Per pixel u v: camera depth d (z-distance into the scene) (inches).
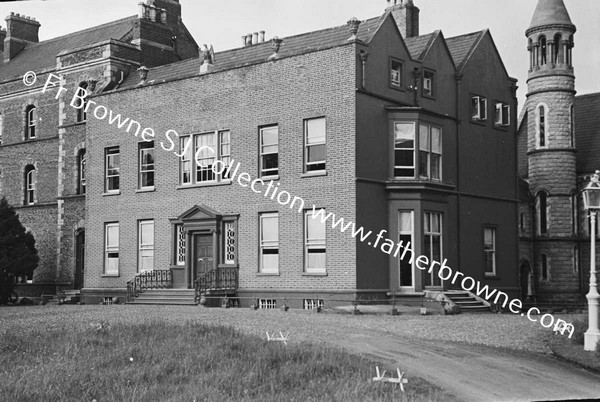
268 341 742.5
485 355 761.0
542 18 1884.8
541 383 656.4
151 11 1862.7
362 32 1401.3
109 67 1734.7
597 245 1852.9
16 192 1963.6
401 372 657.0
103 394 572.7
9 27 2161.7
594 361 754.8
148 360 668.1
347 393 572.7
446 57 1494.8
